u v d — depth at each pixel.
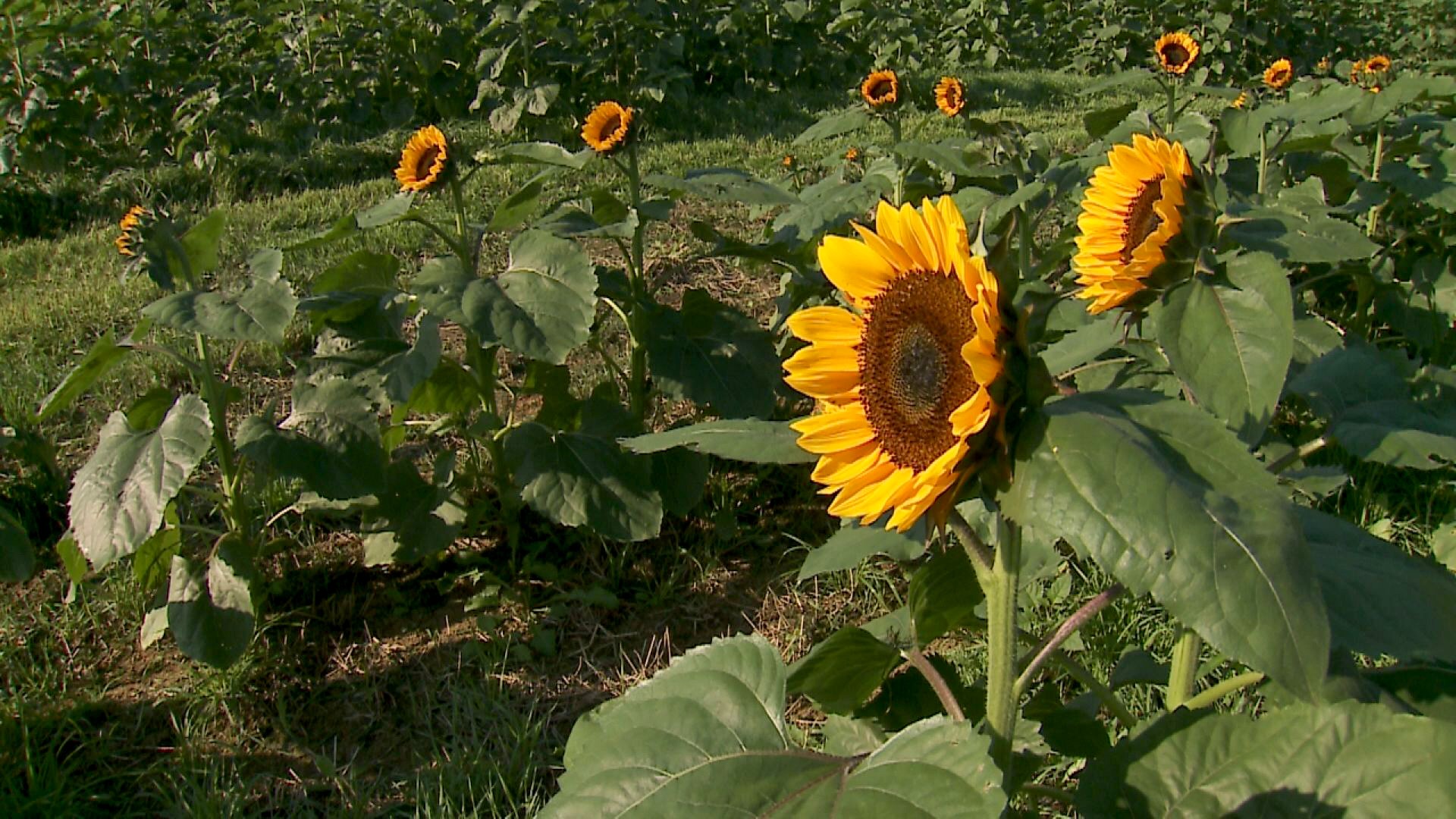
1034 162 4.94
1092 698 2.24
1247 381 1.76
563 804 1.51
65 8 11.20
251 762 3.18
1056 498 1.17
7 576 3.42
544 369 4.23
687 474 4.04
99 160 8.92
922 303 1.32
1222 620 1.10
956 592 1.89
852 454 1.35
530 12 10.27
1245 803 1.46
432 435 4.76
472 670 3.52
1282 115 4.95
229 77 10.63
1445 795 1.35
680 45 11.08
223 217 3.45
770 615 3.76
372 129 10.34
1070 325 2.71
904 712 2.04
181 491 3.70
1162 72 5.50
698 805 1.43
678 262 6.55
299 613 3.74
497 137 9.94
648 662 3.56
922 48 15.66
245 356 5.39
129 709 3.37
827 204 4.76
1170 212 1.82
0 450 4.48
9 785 2.93
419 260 6.55
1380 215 5.18
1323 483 2.02
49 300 6.10
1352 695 1.61
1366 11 19.33
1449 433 1.89
